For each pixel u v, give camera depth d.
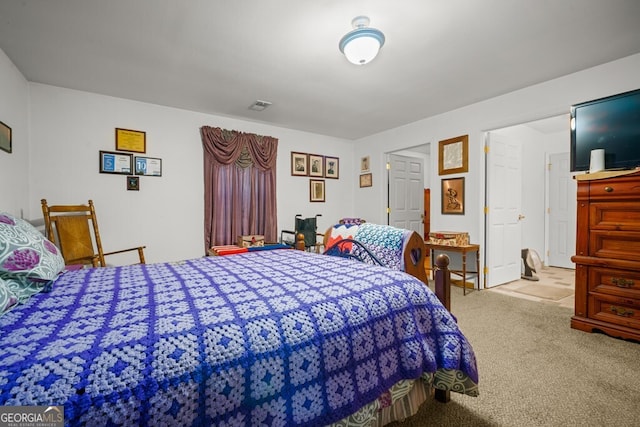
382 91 3.04
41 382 0.54
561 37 2.08
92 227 2.99
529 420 1.30
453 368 1.12
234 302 0.95
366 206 5.02
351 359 0.90
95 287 1.16
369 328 0.97
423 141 4.05
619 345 2.02
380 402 0.97
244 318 0.82
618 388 1.52
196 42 2.11
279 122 4.14
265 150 4.06
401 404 1.10
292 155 4.50
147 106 3.30
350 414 0.86
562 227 4.74
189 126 3.58
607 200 2.14
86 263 2.66
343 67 2.50
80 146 2.93
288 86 2.89
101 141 3.04
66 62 2.38
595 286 2.22
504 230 3.70
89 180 2.97
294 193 4.52
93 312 0.87
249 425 0.69
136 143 3.22
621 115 2.16
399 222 4.96
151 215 3.32
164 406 0.60
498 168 3.60
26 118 2.63
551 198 4.86
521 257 4.12
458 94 3.16
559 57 2.37
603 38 2.10
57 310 0.89
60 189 2.83
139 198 3.25
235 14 1.79
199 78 2.70
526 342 2.08
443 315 1.21
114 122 3.11
